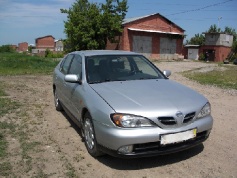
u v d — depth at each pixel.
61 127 5.94
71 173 3.93
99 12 28.66
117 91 4.41
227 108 7.68
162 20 32.78
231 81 13.59
